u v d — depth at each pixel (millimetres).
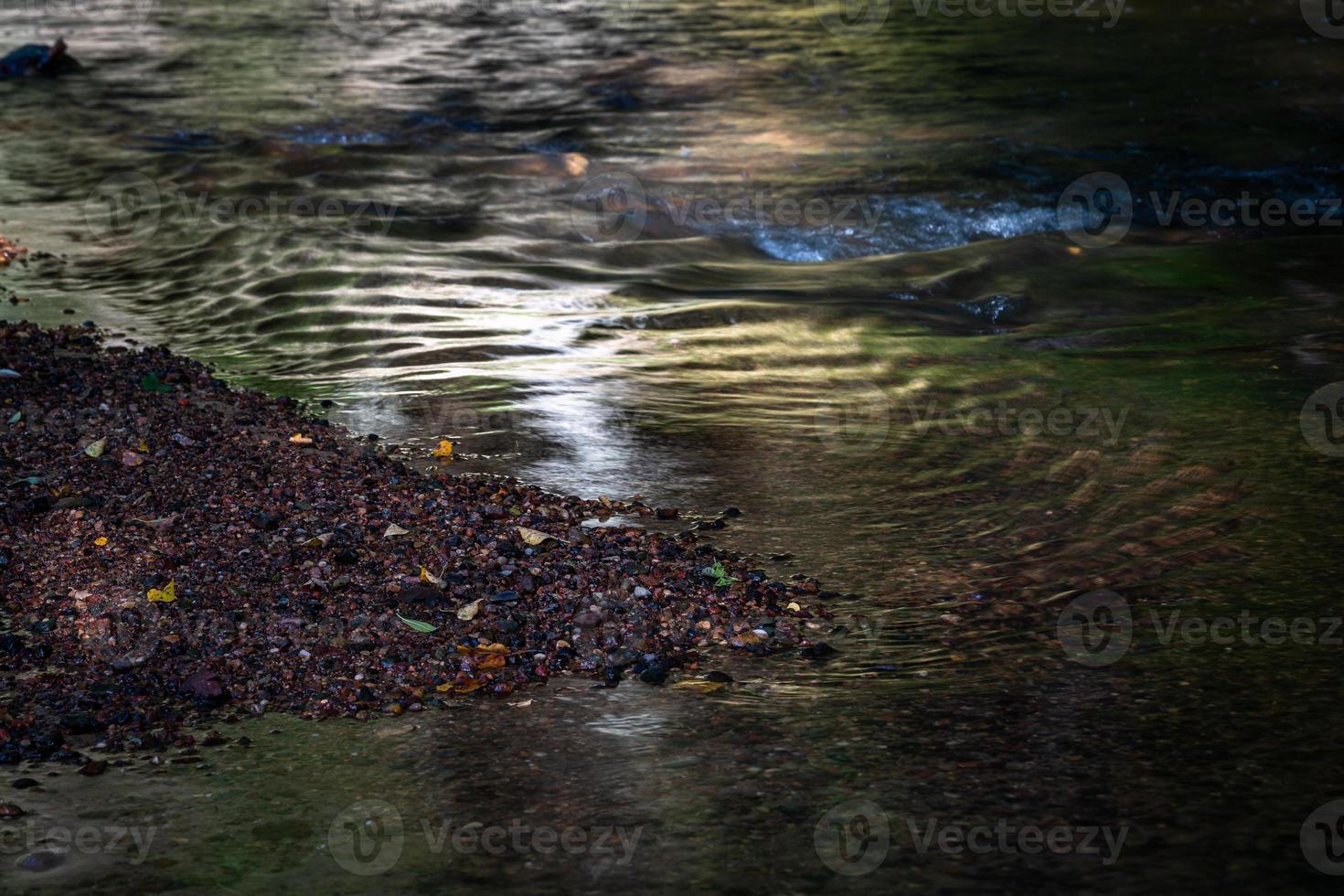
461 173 10984
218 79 14891
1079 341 7363
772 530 4977
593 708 3734
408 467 5500
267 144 11852
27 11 19891
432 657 3994
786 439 5949
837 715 3660
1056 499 5215
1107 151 11727
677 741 3533
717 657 4039
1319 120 12633
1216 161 11414
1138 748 3445
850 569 4645
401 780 3354
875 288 8398
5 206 9984
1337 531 4812
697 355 7133
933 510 5148
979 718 3625
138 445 5480
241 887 2908
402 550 4656
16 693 3729
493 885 2910
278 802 3252
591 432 5977
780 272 8789
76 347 6883
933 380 6738
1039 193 10594
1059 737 3510
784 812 3182
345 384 6570
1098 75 14719
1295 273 8547
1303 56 15359
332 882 2922
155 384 6320
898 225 9859
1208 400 6293
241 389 6387
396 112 13211
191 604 4223
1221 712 3619
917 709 3688
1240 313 7770
